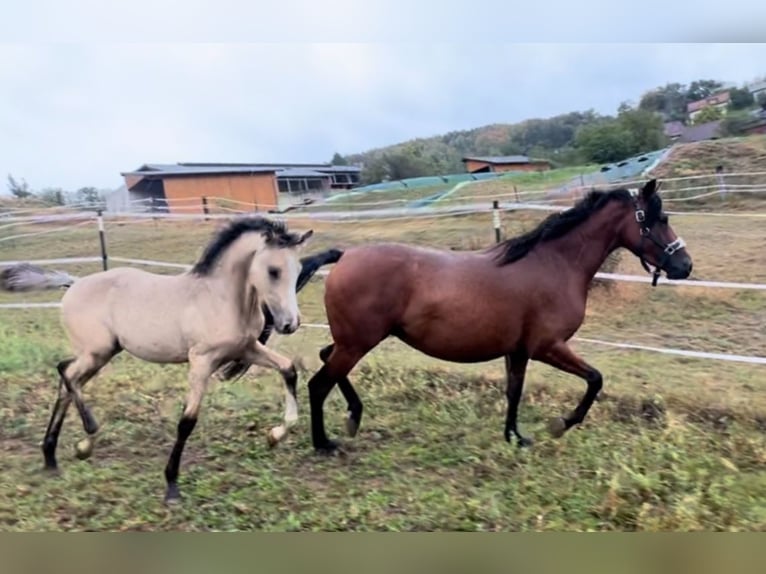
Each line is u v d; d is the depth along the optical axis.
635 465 3.62
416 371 5.37
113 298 3.55
